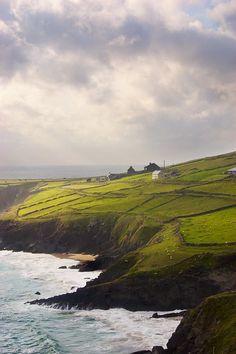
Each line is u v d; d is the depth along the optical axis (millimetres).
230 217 118750
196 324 57000
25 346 67125
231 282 80188
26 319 78375
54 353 63406
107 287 83125
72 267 120750
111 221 145375
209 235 100562
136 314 78188
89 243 143875
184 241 97625
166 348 61125
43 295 94000
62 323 75812
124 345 65938
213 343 51219
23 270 119000
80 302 83250
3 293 95812
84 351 64438
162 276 82062
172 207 142750
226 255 83688
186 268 82375
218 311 56031
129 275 83688
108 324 74312
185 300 79812
